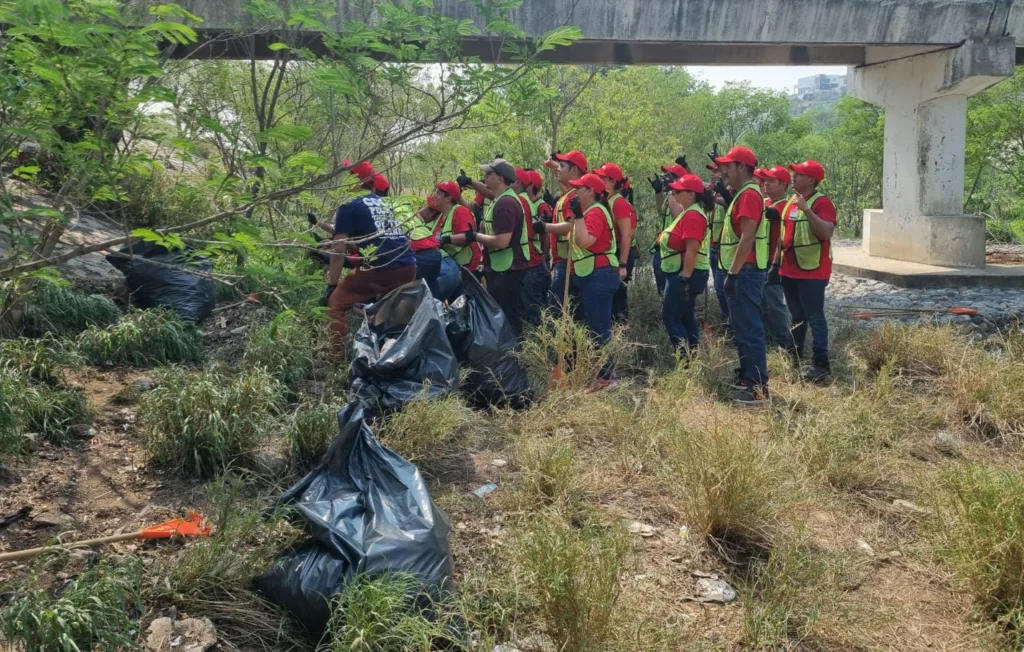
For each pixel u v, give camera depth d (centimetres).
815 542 408
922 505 442
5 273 277
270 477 435
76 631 278
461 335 562
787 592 343
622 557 344
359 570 314
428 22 388
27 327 575
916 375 665
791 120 3684
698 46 1172
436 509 351
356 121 569
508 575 335
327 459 372
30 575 314
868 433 525
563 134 1355
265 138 308
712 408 560
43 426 449
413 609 304
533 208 765
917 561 395
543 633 318
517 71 407
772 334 764
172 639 303
